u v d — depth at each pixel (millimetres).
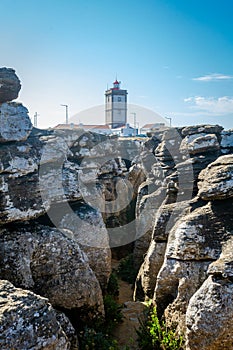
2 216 10609
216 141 15438
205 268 10062
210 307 8664
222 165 11234
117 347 10430
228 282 8758
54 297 10602
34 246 10727
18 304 7305
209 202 10992
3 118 11500
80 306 10938
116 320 12055
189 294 10172
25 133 11891
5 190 10711
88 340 10055
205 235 10320
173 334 10086
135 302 13453
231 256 9094
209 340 8594
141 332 11477
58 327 7504
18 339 6852
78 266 11195
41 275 10672
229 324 8484
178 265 10555
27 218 11125
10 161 11047
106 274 13656
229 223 10289
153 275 13258
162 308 11031
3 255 10344
